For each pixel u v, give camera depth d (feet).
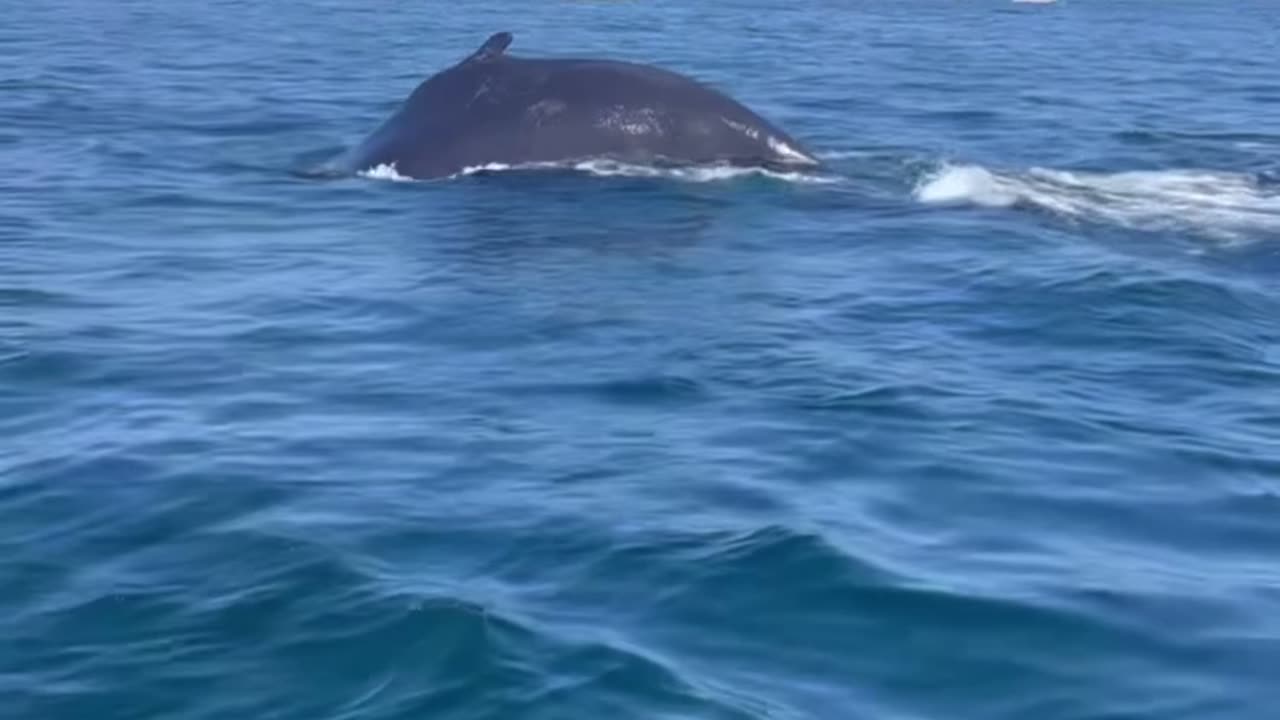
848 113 79.51
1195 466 31.09
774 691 22.36
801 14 165.17
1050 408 33.99
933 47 125.49
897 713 21.94
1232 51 130.11
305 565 25.82
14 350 37.52
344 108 78.54
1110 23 165.27
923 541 27.27
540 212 51.31
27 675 22.82
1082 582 25.82
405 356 37.04
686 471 29.89
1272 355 38.32
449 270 44.52
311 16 145.18
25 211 52.95
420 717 21.71
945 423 32.83
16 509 28.35
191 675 22.81
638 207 52.11
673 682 22.43
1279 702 22.36
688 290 42.63
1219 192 55.88
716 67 103.65
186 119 73.67
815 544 26.58
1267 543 27.71
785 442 31.53
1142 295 42.14
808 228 49.98
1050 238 48.73
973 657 23.44
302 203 53.72
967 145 69.67
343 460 30.48
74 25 127.44
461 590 24.88
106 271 45.24
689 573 25.59
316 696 22.29
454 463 30.27
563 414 33.01
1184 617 24.71
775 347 37.58
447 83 59.62
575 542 26.68
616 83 58.59
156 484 29.37
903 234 49.26
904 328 39.50
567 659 22.94
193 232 49.93
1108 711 22.09
